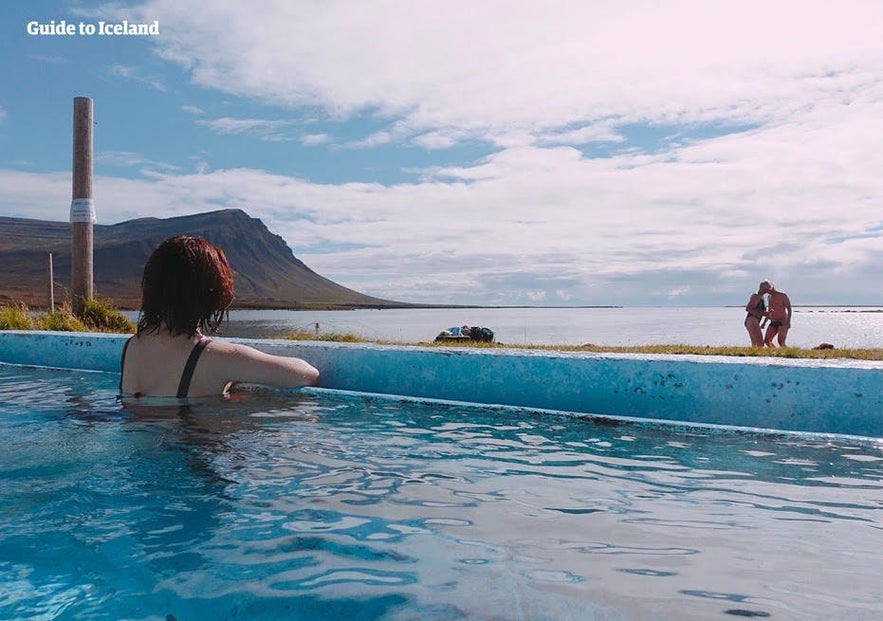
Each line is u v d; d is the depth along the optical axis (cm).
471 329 1254
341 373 388
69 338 488
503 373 345
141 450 232
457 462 231
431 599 122
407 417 311
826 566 139
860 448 257
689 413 308
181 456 227
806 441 270
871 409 278
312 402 337
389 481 204
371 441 261
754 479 212
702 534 160
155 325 313
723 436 278
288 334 1059
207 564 139
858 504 186
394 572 135
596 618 114
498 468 223
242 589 128
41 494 185
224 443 246
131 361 318
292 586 129
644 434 282
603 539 156
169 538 154
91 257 941
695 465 230
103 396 341
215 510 174
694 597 123
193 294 304
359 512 173
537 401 338
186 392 314
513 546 150
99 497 183
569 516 173
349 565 139
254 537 154
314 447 246
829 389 286
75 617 118
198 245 306
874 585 129
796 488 203
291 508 176
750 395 298
